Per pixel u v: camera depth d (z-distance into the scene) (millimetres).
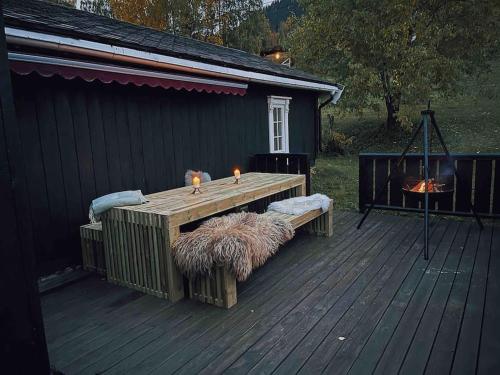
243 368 2105
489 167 4656
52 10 4793
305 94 9219
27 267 1344
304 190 5012
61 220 3703
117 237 3293
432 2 11625
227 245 2693
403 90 11109
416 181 4801
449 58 11727
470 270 3363
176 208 3119
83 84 3842
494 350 2180
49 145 3561
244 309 2816
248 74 5586
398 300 2854
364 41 11477
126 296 3146
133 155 4453
